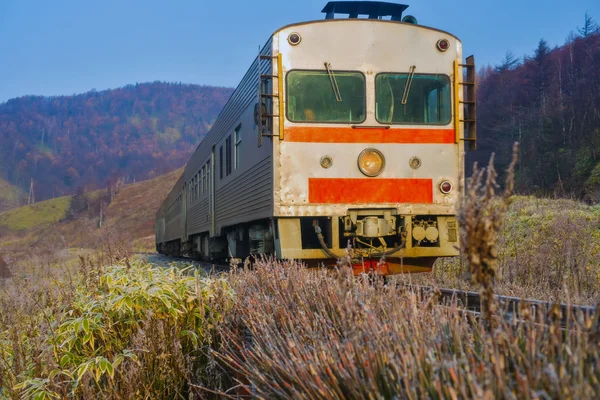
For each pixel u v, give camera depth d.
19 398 3.93
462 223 2.58
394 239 8.29
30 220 112.81
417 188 7.99
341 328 3.27
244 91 10.09
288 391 3.08
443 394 2.21
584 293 7.08
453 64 8.31
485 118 52.22
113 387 4.16
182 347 4.74
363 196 7.87
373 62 8.13
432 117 8.20
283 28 7.99
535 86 52.97
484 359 2.41
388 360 2.50
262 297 4.61
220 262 15.78
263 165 8.43
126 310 4.66
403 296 3.50
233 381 4.37
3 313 5.71
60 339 4.50
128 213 87.56
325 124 7.89
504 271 8.64
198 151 17.16
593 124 38.50
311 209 7.75
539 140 41.12
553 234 10.59
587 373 2.15
